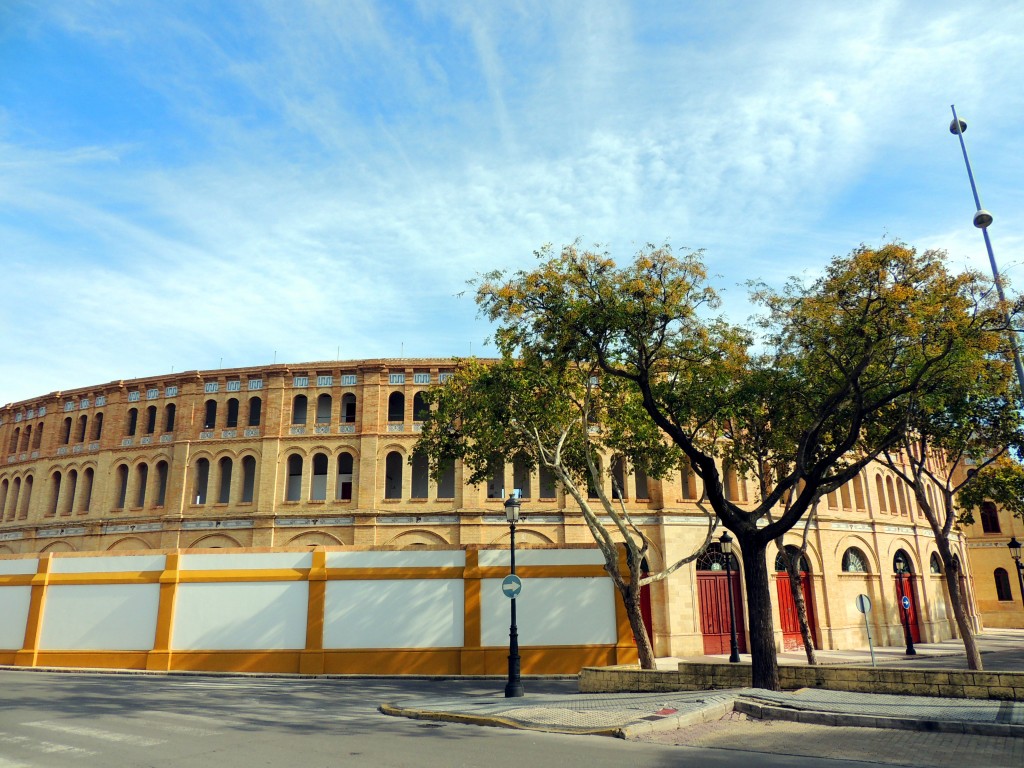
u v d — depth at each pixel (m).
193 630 25.69
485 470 25.58
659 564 34.34
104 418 41.59
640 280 17.36
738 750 11.05
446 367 38.53
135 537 38.25
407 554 25.97
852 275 16.48
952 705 13.61
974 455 22.39
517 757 10.54
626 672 19.05
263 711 15.87
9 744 11.47
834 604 37.25
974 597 51.12
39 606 26.72
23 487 43.94
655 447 24.48
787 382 19.56
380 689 20.89
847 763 10.02
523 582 25.45
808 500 16.67
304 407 40.47
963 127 21.16
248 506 37.44
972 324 16.48
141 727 13.27
